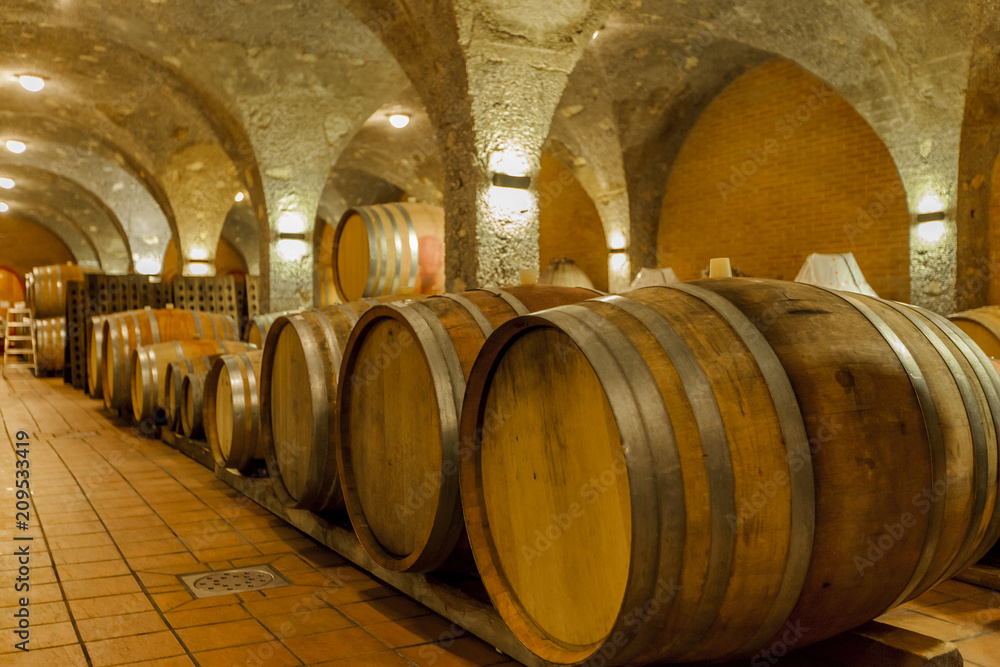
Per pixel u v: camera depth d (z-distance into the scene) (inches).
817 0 301.1
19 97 453.1
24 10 325.7
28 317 745.0
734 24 335.6
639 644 75.6
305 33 350.6
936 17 283.0
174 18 333.4
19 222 957.8
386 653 102.7
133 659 100.2
